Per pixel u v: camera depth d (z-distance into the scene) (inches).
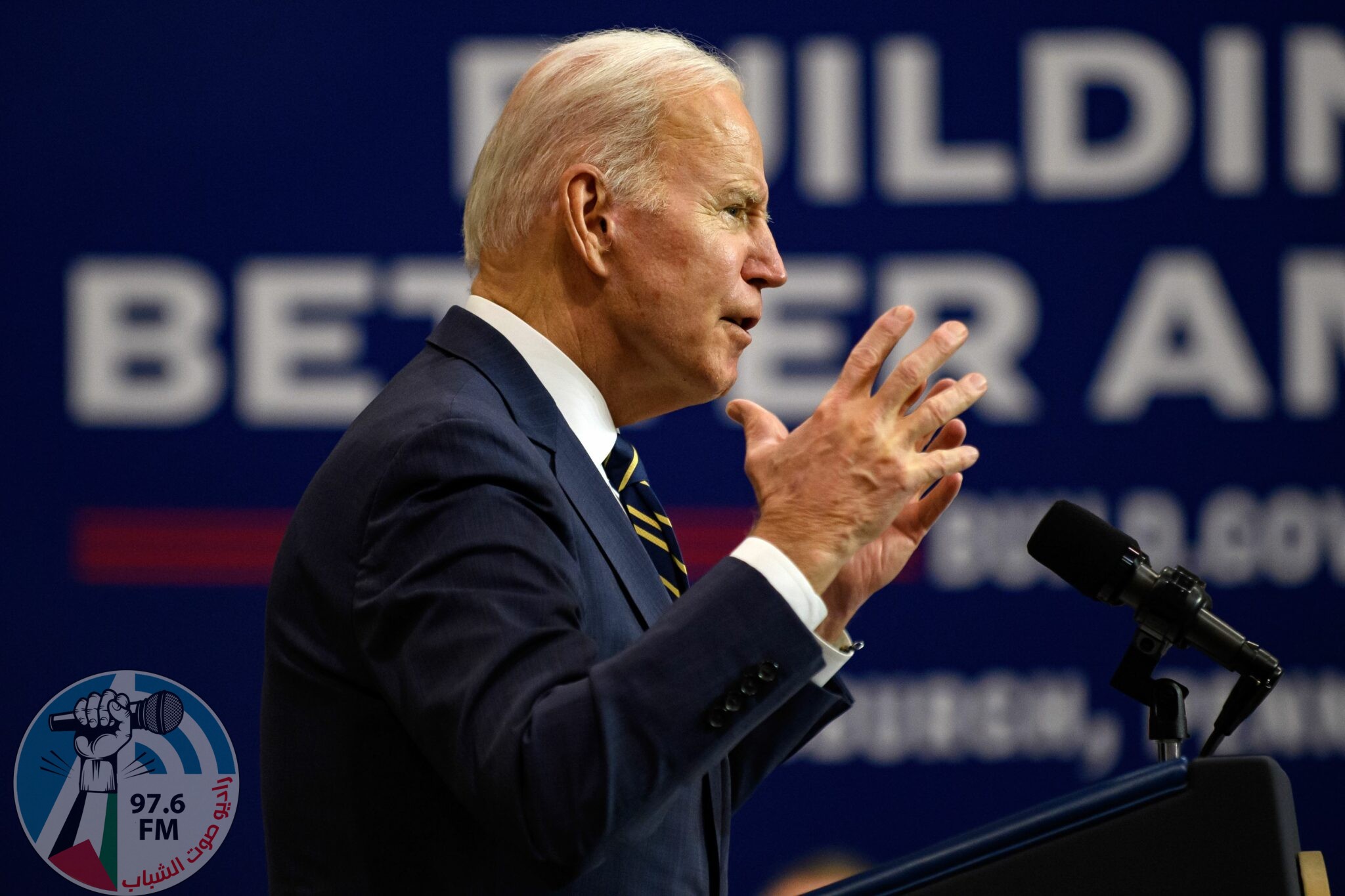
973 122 465.1
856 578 193.8
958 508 459.2
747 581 148.4
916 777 454.0
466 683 146.0
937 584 458.3
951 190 464.4
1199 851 128.2
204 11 468.1
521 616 149.7
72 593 456.1
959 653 456.1
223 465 461.4
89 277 463.5
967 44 465.7
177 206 466.3
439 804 162.7
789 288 464.4
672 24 468.1
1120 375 459.8
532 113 193.6
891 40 466.3
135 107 466.9
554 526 163.8
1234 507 455.8
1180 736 171.3
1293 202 460.4
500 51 468.4
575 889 160.6
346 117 468.1
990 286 462.9
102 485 459.5
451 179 468.1
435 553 154.3
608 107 189.6
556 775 138.8
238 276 465.4
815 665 147.6
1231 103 462.3
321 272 466.3
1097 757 451.8
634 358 193.0
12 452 459.2
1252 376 458.0
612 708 140.6
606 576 171.9
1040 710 453.7
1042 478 459.2
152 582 456.8
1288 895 125.5
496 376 179.9
